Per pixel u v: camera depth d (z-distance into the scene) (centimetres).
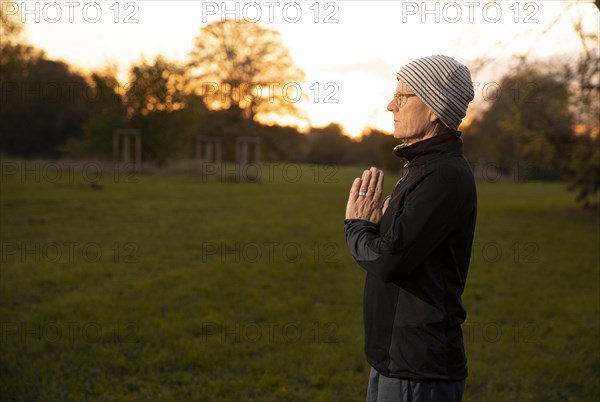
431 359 164
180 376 388
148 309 537
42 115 3262
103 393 355
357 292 638
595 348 462
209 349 438
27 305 541
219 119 3453
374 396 177
